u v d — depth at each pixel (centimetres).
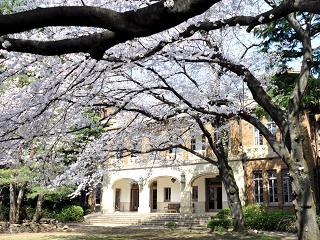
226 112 931
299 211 809
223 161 1453
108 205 2906
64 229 1888
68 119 881
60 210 2733
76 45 332
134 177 2805
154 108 1109
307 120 2016
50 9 280
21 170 1617
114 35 321
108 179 2962
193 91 1113
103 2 719
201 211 2608
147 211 2675
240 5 955
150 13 289
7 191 2548
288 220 1625
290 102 876
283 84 1471
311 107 1716
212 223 1755
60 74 743
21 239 1414
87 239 1373
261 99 872
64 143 1239
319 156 2066
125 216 2541
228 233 1398
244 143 2278
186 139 1557
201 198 2639
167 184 2898
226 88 1113
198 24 629
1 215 2244
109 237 1448
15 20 275
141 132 1311
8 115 696
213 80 1121
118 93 913
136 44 793
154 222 2295
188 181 2498
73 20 288
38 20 279
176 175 2570
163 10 285
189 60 824
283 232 1574
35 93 682
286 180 2066
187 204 2461
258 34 1496
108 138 1255
